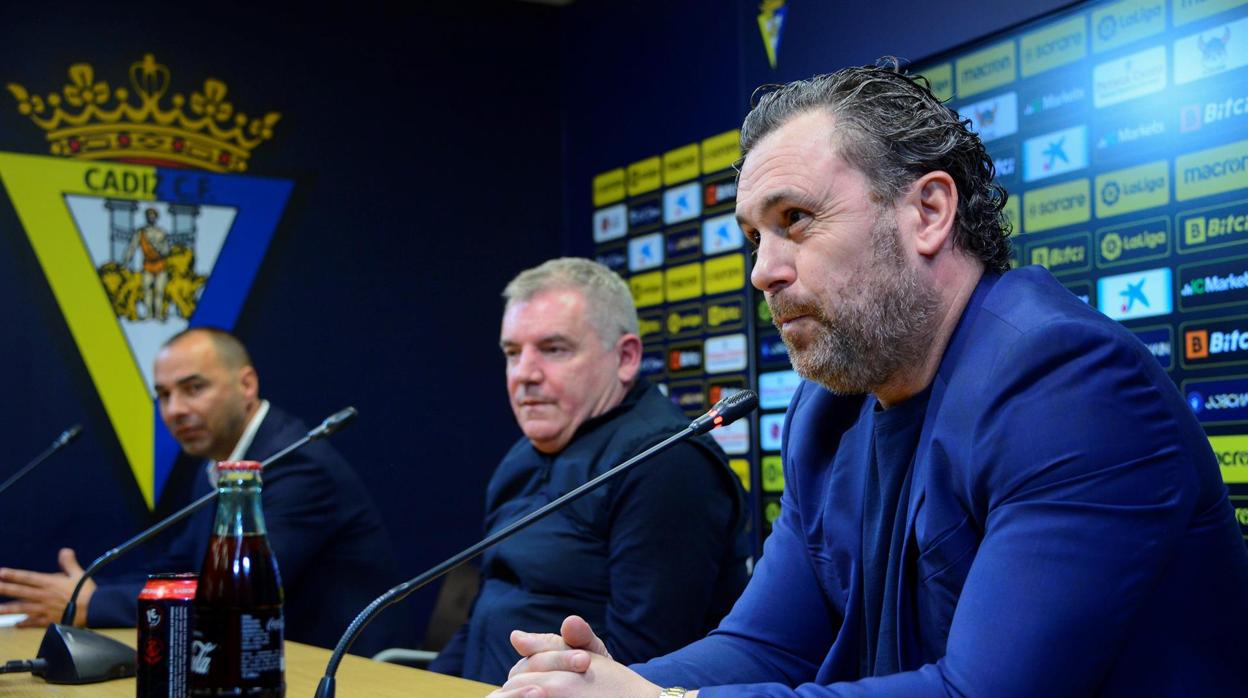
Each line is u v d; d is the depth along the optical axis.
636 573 2.13
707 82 4.15
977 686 1.08
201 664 1.08
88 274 4.08
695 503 2.16
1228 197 2.57
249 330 4.29
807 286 1.30
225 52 4.34
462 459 4.62
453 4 4.75
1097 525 1.11
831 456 1.50
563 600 2.20
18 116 4.02
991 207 1.38
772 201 1.31
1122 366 1.16
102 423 4.05
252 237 4.33
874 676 1.31
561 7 4.97
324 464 3.04
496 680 2.19
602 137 4.70
